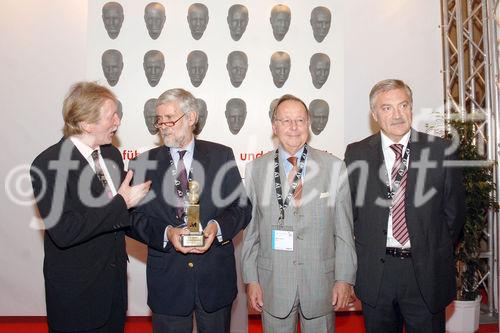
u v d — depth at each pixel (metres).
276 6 3.89
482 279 3.80
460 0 3.90
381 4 4.03
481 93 4.36
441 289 2.17
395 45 4.03
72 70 3.88
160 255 2.19
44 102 3.87
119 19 3.79
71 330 1.89
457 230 2.30
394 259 2.19
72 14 3.87
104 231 1.90
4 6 3.85
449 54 4.04
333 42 3.93
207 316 2.18
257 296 2.23
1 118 3.85
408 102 2.19
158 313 2.17
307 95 3.91
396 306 2.26
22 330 3.76
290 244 2.13
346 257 2.16
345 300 2.13
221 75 3.88
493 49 3.67
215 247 2.20
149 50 3.82
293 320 2.16
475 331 3.61
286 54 3.90
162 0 3.83
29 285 3.91
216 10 3.87
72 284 1.89
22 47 3.86
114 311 2.03
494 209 3.62
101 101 1.94
